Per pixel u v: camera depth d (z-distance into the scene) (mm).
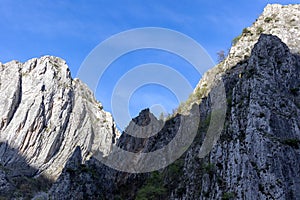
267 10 140625
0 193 199625
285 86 95312
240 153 82750
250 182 77688
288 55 101062
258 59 99938
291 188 76250
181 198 94438
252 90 91812
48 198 121250
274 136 83062
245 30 137625
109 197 124250
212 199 81438
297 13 132375
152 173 120062
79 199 120438
